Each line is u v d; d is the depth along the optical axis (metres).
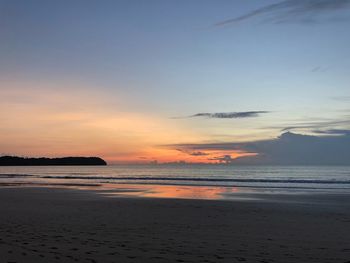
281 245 9.39
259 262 7.49
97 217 14.75
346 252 8.57
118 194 27.33
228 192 29.86
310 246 9.28
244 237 10.60
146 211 17.00
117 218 14.53
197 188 34.69
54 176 69.62
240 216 15.45
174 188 34.66
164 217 14.96
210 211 17.14
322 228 12.43
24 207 18.34
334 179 56.75
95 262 7.22
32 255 7.70
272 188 34.94
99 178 60.00
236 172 101.25
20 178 61.03
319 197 25.05
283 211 17.20
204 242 9.72
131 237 10.33
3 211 16.66
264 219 14.60
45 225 12.38
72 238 9.91
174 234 11.01
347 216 15.57
